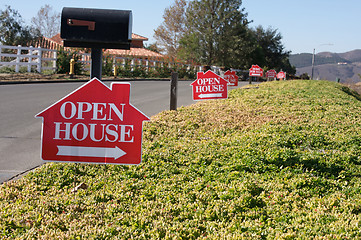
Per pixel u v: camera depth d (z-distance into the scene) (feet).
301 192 19.42
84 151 15.40
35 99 47.93
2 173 21.86
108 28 16.87
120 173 21.47
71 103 15.29
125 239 14.14
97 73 18.01
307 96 57.21
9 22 101.96
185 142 28.68
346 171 23.47
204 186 19.80
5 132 31.37
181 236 14.51
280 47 239.50
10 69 79.25
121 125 15.35
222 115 39.55
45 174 20.77
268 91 63.52
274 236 14.51
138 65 112.27
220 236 14.49
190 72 138.72
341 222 15.62
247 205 17.51
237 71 158.40
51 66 89.76
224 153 25.27
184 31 218.18
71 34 16.88
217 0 179.01
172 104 41.01
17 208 16.10
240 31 186.19
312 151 26.76
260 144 27.58
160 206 17.12
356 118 41.16
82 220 15.44
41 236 13.97
